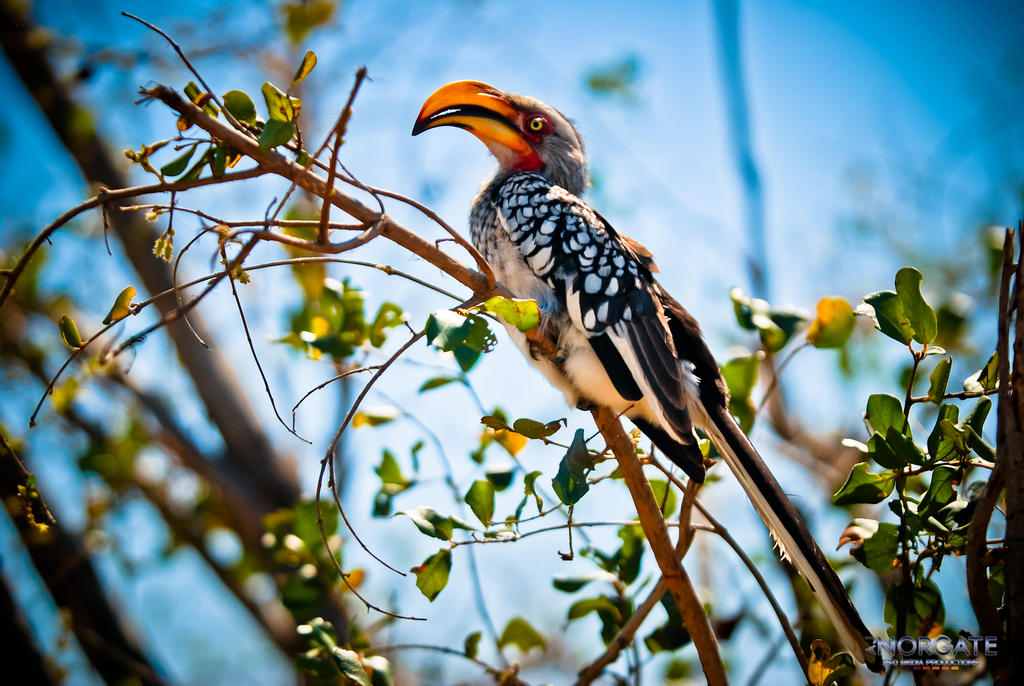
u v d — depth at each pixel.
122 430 10.50
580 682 5.95
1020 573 4.69
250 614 11.96
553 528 5.87
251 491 11.23
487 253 7.31
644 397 6.40
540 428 5.44
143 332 4.68
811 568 5.60
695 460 5.90
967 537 5.05
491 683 9.59
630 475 5.51
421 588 5.55
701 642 5.66
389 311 6.67
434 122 8.22
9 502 8.79
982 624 4.86
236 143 4.67
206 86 4.75
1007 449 4.75
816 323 6.72
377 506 6.76
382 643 7.47
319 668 6.15
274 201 4.55
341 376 4.86
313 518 7.16
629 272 6.72
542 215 6.94
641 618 6.00
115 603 10.46
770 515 5.86
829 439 10.87
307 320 8.20
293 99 4.69
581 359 6.75
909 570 5.29
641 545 6.64
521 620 6.87
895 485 5.36
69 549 10.19
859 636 5.36
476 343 4.94
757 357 6.93
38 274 10.45
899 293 5.50
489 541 5.63
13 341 10.52
